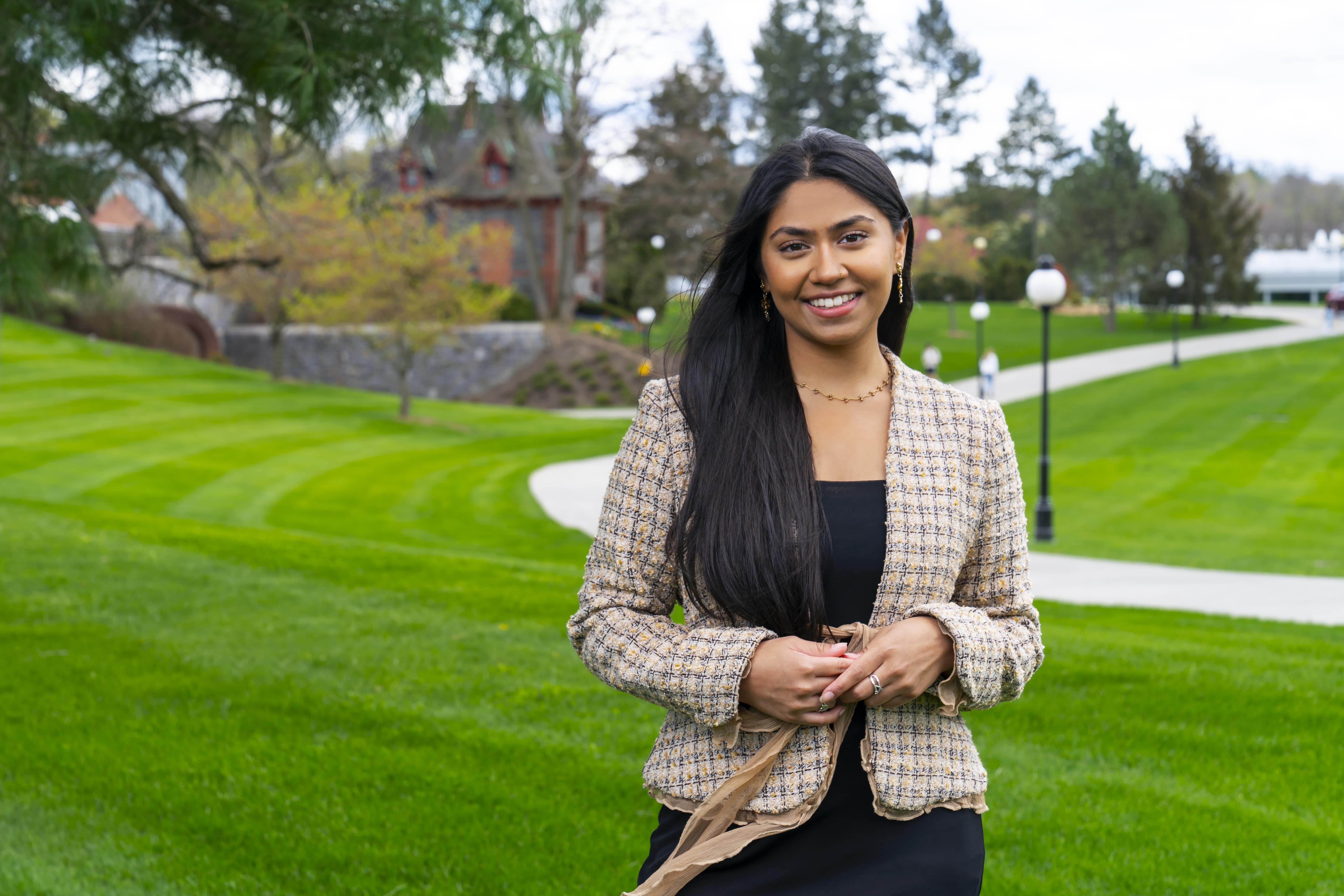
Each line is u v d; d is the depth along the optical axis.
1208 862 3.30
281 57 4.79
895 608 1.48
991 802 3.79
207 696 4.93
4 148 4.89
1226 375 36.88
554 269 52.16
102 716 4.57
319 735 4.44
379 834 3.44
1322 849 3.38
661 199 45.28
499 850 3.34
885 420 1.56
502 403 43.06
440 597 7.40
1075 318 62.84
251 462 23.28
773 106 64.25
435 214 38.50
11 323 40.16
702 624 1.51
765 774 1.45
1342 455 21.80
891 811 1.45
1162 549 13.88
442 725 4.57
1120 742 4.43
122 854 3.31
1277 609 9.86
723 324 1.57
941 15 74.94
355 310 31.77
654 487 1.54
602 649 1.49
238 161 6.05
